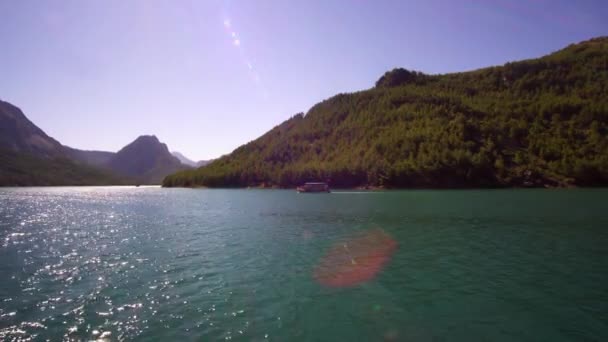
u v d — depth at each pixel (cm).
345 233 3981
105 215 6366
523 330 1496
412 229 4159
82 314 1702
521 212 5562
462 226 4319
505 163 14225
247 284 2158
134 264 2669
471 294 1936
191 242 3559
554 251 2919
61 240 3734
